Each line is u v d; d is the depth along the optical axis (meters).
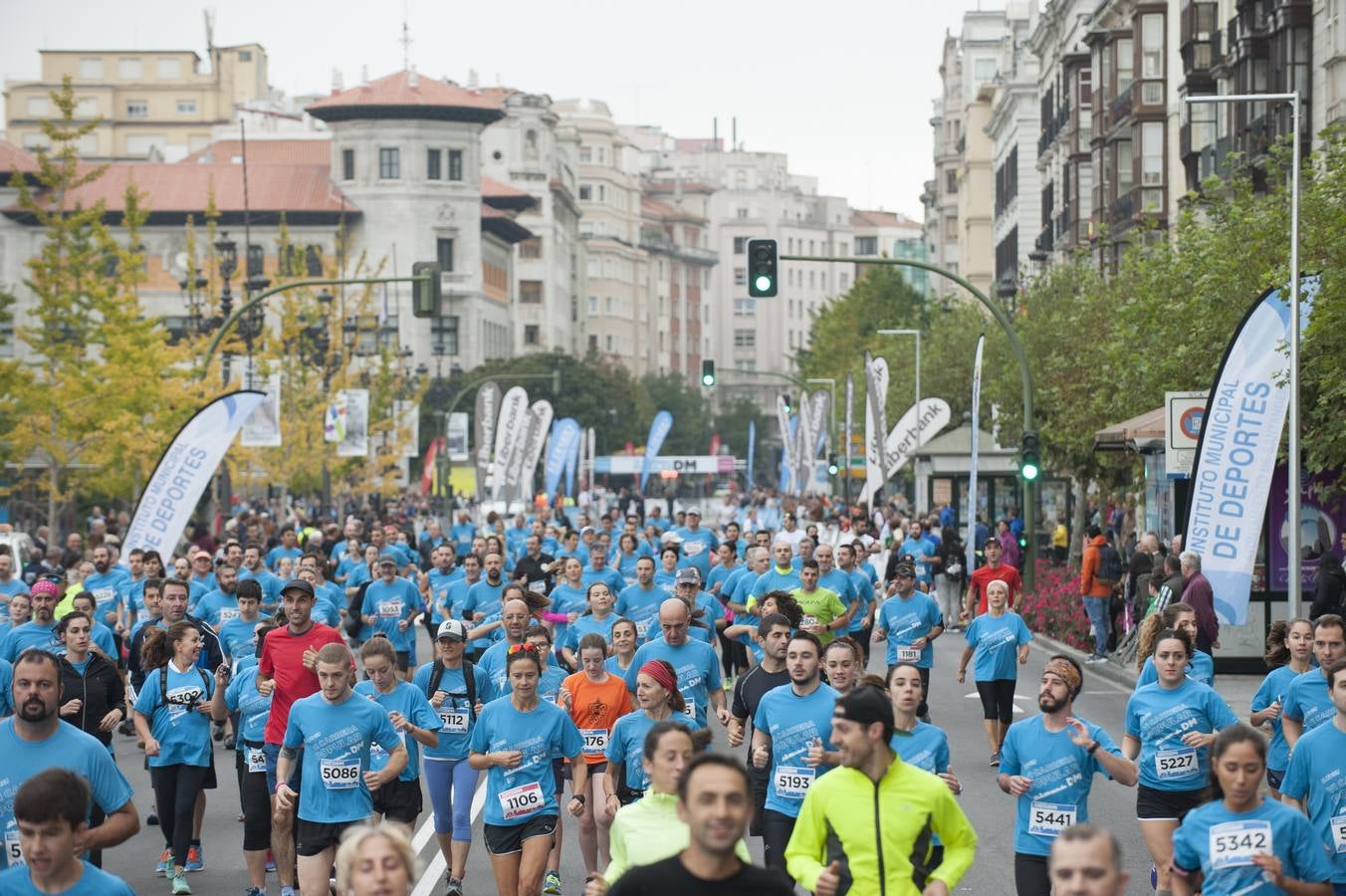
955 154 141.75
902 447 43.91
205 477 24.81
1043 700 10.37
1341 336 23.97
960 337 65.31
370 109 127.94
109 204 124.75
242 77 183.88
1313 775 10.05
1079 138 70.44
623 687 13.52
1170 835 11.71
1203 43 49.47
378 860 6.46
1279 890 8.79
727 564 25.45
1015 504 56.78
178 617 16.20
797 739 11.23
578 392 125.69
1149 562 28.56
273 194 127.88
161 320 50.38
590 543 21.64
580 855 15.01
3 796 9.16
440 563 23.31
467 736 13.75
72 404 46.78
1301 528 25.48
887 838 8.38
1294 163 22.27
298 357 68.88
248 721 13.52
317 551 22.19
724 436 194.62
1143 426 29.48
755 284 31.39
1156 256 35.34
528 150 166.00
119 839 9.27
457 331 131.00
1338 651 11.84
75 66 183.25
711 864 6.46
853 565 21.11
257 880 13.42
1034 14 107.94
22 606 18.19
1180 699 11.70
